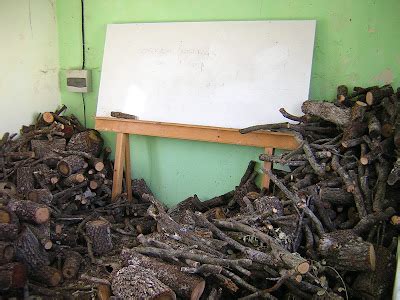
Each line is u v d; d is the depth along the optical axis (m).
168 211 3.97
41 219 2.96
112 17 4.57
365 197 2.94
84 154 4.14
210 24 3.99
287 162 3.37
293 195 3.02
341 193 3.00
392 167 3.02
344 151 3.25
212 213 3.64
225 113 3.87
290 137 3.57
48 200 3.36
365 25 3.45
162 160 4.52
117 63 4.44
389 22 3.36
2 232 2.71
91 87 4.81
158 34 4.25
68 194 3.92
